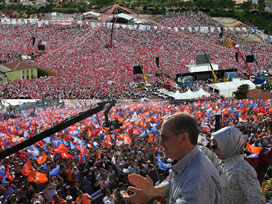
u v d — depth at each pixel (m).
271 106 39.03
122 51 128.75
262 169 12.45
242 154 4.52
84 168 19.73
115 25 158.62
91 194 16.81
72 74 98.88
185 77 90.69
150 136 25.08
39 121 39.38
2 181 16.38
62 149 20.44
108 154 22.03
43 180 15.95
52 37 147.25
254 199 4.21
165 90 82.00
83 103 55.91
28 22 165.88
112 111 39.03
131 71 103.25
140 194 3.35
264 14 188.25
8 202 15.31
